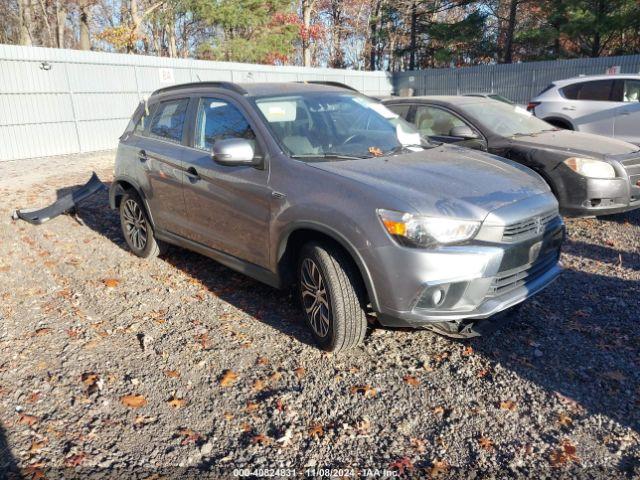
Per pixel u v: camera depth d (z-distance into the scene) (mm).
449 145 4648
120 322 4172
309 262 3590
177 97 5062
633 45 29391
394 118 4824
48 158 15469
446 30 32688
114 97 17672
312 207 3467
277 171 3789
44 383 3338
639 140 10188
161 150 4938
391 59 43812
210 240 4496
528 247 3436
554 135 6891
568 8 27625
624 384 3285
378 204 3211
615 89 10625
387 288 3184
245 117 4195
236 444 2818
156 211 5121
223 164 3867
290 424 2967
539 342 3791
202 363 3553
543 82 23969
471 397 3188
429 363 3547
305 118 4230
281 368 3494
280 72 23203
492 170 3867
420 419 3008
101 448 2783
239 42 29297
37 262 5562
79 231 6730
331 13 42219
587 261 5406
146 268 5344
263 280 4023
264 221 3842
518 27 33781
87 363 3570
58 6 30969
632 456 2707
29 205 8312
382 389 3270
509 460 2697
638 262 5352
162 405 3133
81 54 16516
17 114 15203
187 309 4387
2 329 4055
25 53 15133
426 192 3311
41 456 2717
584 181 6133
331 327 3471
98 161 14273
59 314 4324
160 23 31484
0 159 14938
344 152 4023
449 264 3092
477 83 26109
